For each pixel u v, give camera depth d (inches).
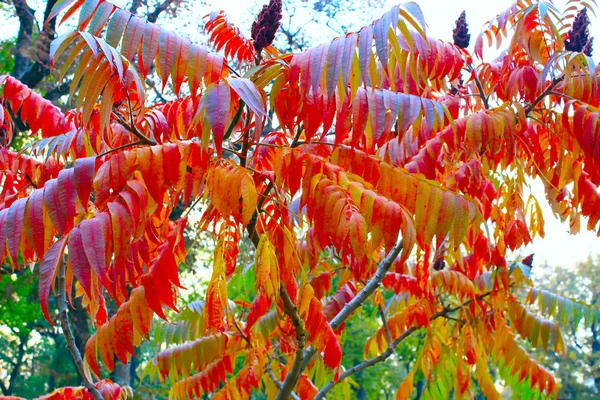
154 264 82.0
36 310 511.5
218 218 85.4
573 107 111.7
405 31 79.4
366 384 772.6
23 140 345.4
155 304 81.0
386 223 73.3
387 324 161.0
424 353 163.8
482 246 132.3
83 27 74.9
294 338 130.3
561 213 136.2
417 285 150.9
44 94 445.7
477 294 171.3
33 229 69.1
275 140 105.1
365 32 74.4
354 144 79.9
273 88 79.6
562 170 120.2
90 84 73.8
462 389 156.8
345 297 153.6
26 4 439.8
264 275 73.0
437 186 84.0
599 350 1181.1
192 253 447.2
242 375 137.8
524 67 127.2
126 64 73.5
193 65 76.6
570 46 128.2
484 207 126.9
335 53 74.1
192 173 77.4
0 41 466.6
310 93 79.0
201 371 147.7
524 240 125.3
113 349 87.4
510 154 109.7
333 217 73.0
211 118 69.3
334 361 77.4
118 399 129.4
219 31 107.3
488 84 141.3
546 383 166.1
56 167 108.5
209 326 77.6
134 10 440.5
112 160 72.7
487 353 171.3
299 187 78.7
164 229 103.3
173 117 105.3
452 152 121.8
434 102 86.0
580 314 167.6
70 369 806.5
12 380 973.2
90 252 65.7
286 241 80.4
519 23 127.6
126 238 69.0
